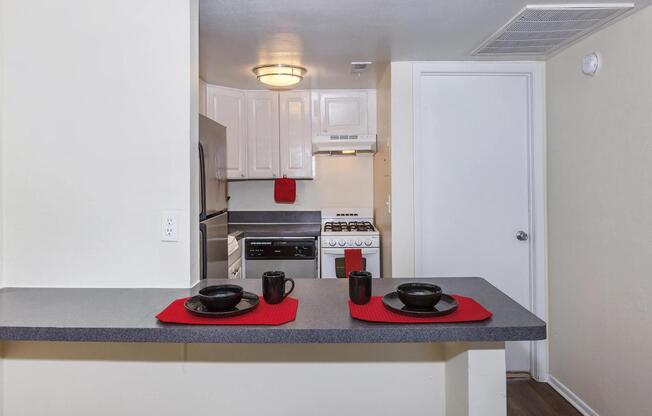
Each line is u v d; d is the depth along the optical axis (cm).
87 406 148
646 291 187
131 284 155
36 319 119
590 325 230
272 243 352
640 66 189
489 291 151
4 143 155
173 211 153
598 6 186
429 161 289
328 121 369
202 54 265
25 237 155
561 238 260
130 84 153
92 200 154
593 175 225
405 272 286
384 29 221
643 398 190
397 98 283
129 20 152
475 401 121
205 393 148
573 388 250
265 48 253
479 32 225
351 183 405
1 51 153
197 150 163
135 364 147
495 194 289
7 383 148
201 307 126
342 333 111
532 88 279
